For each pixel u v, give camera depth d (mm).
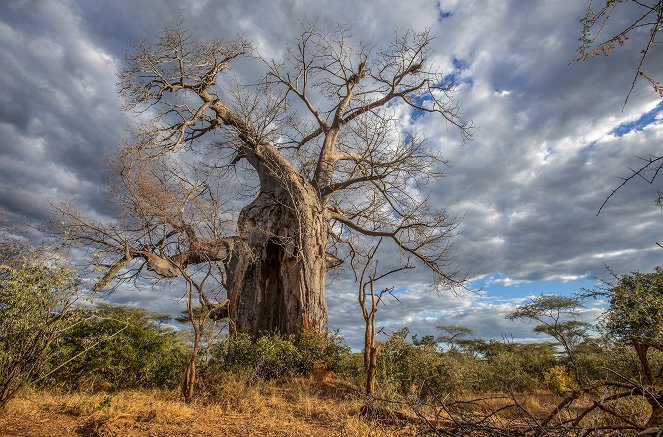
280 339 12203
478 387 11773
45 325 6184
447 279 16688
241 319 14031
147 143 13375
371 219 16719
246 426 6172
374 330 10031
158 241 10906
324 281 14727
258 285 14438
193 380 8102
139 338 9891
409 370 10414
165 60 14805
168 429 5820
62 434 5328
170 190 10453
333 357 12180
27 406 6352
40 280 6250
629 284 6855
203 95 15703
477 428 2557
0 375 6004
